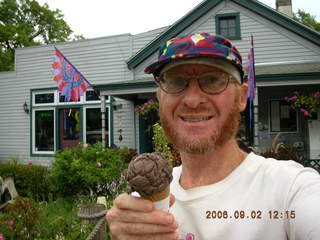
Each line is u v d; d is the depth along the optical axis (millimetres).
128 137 11766
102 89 9992
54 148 12906
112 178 6262
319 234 1071
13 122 13836
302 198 1182
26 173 8414
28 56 13570
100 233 3602
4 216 4395
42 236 4129
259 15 10781
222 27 11148
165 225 1061
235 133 1475
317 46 10383
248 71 7414
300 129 10078
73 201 6113
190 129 1428
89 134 12375
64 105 12805
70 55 12844
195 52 1359
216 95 1404
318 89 9938
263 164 1397
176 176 1631
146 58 11703
